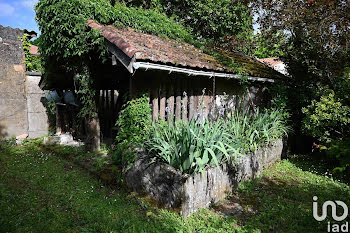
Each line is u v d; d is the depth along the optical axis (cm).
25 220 312
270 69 765
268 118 552
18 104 785
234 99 629
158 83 446
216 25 988
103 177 441
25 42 798
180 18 1034
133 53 341
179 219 306
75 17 452
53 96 827
